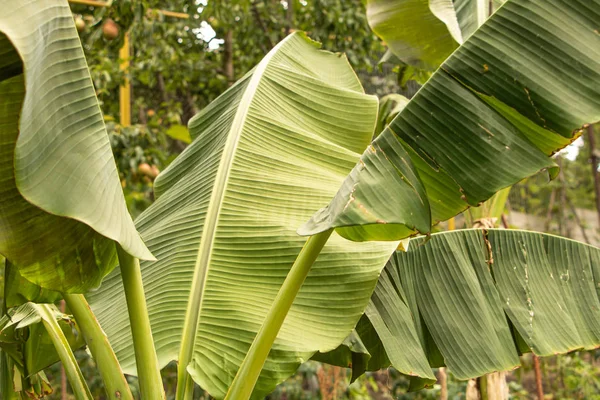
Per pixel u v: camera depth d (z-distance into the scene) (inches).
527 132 82.0
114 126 182.7
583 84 79.2
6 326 93.3
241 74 230.7
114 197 76.2
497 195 122.5
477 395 119.0
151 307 94.1
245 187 98.3
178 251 96.8
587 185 374.3
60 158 72.4
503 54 81.5
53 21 73.5
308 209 96.3
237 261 94.2
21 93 74.1
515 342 102.6
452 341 99.8
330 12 204.4
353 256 94.3
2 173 75.8
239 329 90.9
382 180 78.7
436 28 122.3
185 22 204.4
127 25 167.2
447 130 81.7
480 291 102.6
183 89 217.0
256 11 217.3
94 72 194.7
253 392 89.1
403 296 101.9
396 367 95.8
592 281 103.5
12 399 100.3
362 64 211.8
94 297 100.1
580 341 100.1
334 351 101.4
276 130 102.6
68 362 91.5
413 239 105.0
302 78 109.2
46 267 79.4
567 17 80.8
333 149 102.2
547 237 105.7
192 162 107.6
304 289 93.0
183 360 90.3
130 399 85.7
